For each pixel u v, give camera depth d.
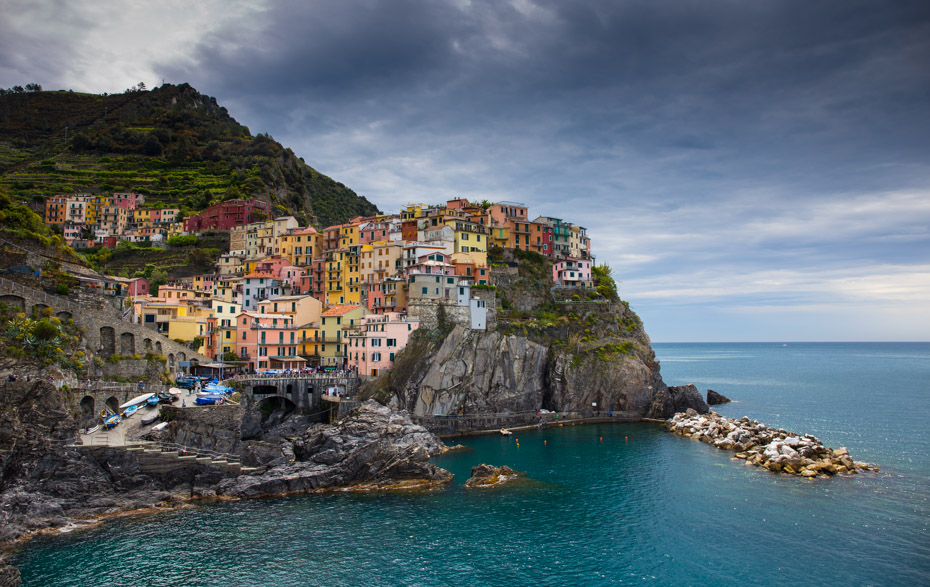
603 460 107.00
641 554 67.44
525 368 143.62
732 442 116.06
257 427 114.62
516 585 60.50
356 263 171.62
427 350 131.12
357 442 91.69
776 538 71.62
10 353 80.56
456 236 164.12
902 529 73.88
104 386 87.81
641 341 169.88
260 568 62.19
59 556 62.94
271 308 151.00
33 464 71.44
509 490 88.69
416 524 74.81
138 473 77.56
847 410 168.50
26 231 102.38
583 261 176.25
